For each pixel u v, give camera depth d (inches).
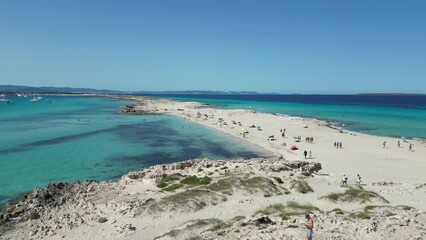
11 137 3248.0
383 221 1045.8
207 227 1123.9
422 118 5477.4
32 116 5310.0
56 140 3149.6
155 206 1316.4
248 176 1632.6
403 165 2370.8
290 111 6924.2
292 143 3161.9
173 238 1030.4
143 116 5511.8
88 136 3417.8
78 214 1316.4
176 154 2699.3
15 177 1973.4
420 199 1502.2
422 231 962.7
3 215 1346.0
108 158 2497.5
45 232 1170.0
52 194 1536.7
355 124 4697.3
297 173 1800.0
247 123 4500.5
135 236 1123.9
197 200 1358.3
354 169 2234.3
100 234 1145.4
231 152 2800.2
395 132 3969.0
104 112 6245.1
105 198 1466.5
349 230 964.6
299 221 1064.8
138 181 1705.2
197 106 7815.0
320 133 3710.6
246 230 985.5
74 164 2294.5
